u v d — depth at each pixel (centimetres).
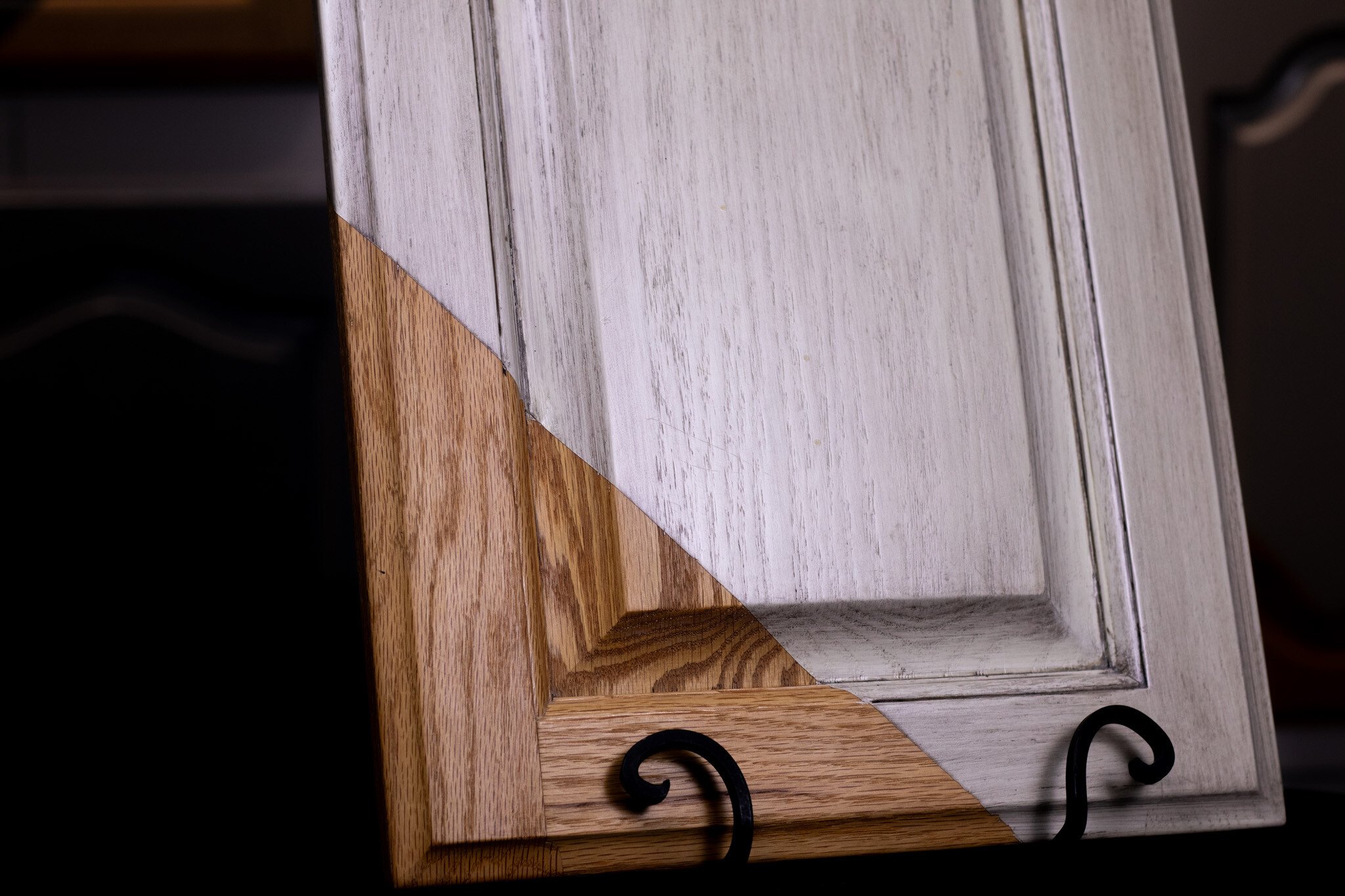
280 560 90
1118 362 53
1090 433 52
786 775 45
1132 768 48
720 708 45
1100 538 51
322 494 91
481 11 48
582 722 43
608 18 49
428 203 46
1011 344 52
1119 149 55
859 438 49
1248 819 50
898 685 48
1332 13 95
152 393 91
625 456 46
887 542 48
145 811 83
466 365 45
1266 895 46
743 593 46
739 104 50
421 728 42
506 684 43
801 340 49
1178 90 57
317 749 86
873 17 53
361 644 89
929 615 49
